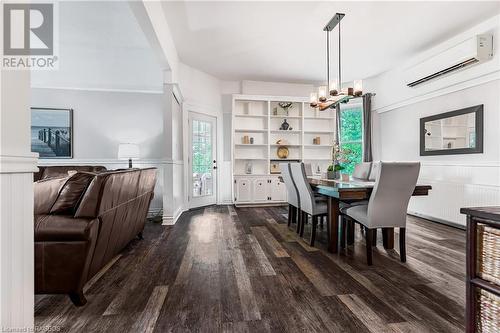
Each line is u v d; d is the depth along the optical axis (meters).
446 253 2.72
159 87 5.00
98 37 3.85
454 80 3.89
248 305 1.74
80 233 1.65
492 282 1.05
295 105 6.14
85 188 1.76
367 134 5.61
